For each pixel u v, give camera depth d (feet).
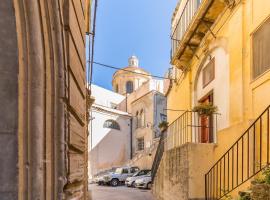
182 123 39.52
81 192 8.97
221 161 22.36
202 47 33.04
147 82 123.24
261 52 20.77
